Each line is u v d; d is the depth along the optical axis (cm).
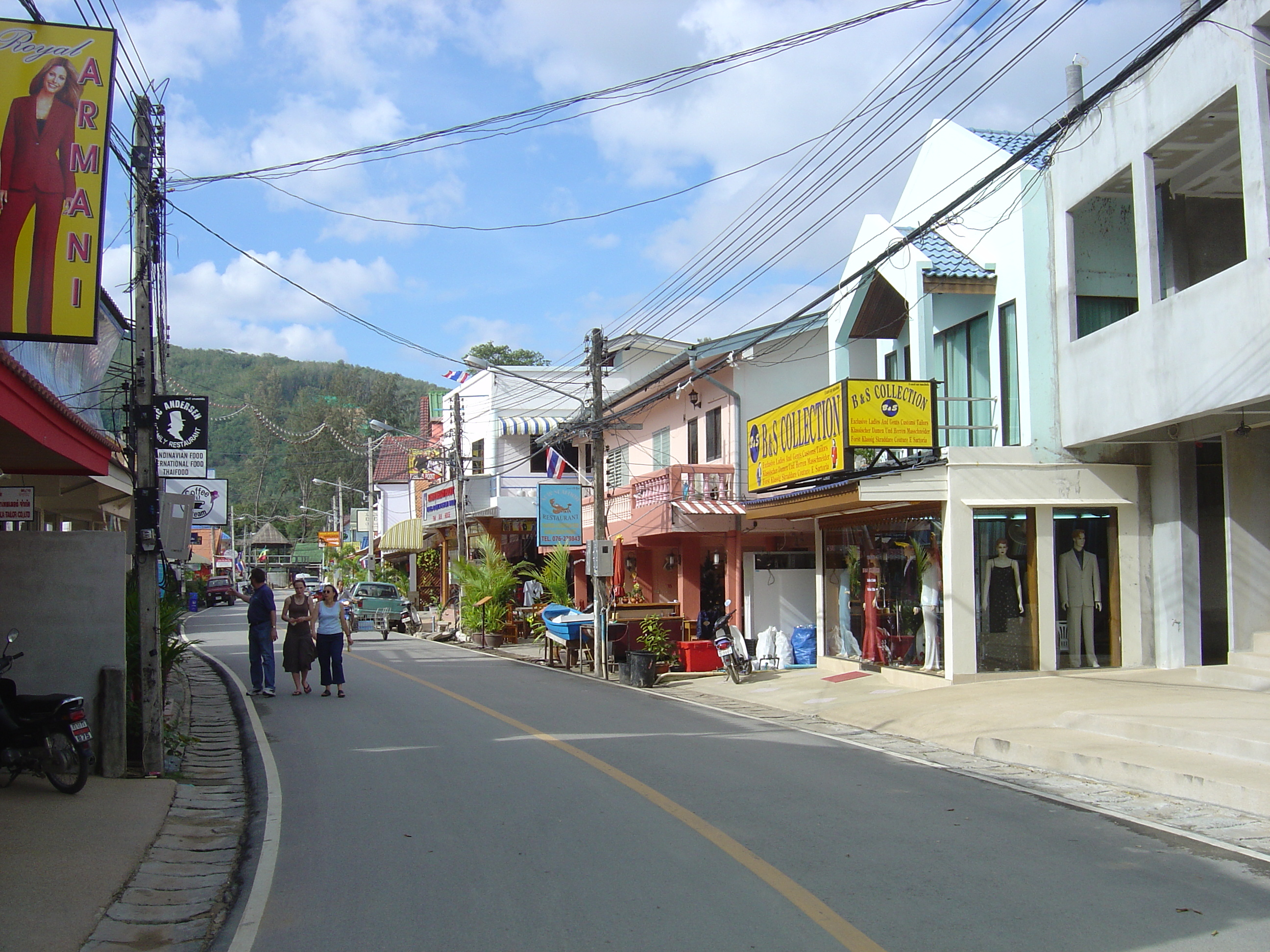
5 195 844
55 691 1011
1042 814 833
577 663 2286
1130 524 1598
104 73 874
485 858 717
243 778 1059
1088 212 1606
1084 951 529
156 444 1098
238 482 9644
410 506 6291
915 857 705
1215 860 694
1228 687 1369
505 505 3416
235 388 9544
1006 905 602
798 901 611
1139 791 920
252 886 669
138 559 1057
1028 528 1590
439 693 1719
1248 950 529
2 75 856
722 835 767
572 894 633
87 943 574
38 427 940
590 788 937
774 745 1195
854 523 1902
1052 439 1584
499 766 1053
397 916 603
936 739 1230
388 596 3731
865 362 2328
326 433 7856
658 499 2341
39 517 1730
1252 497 1453
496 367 2598
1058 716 1207
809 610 2261
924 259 1641
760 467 1925
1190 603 1544
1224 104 1261
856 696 1592
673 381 2661
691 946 541
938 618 1619
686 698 1716
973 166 1720
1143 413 1391
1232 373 1227
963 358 1792
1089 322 1605
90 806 872
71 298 843
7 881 655
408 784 974
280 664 2264
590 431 2288
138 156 1070
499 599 2981
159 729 1041
